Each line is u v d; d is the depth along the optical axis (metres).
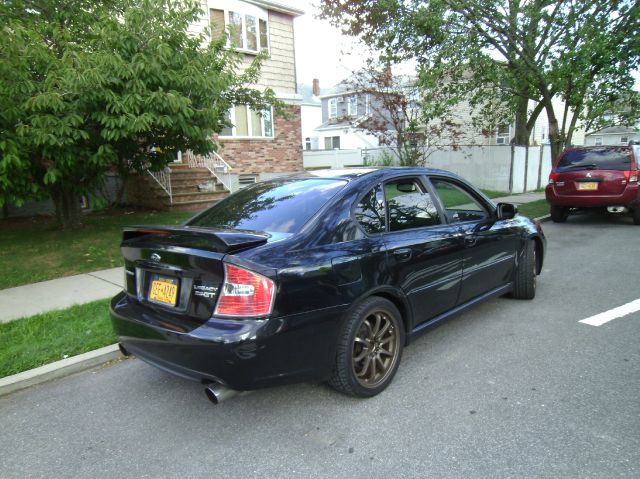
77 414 3.17
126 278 3.36
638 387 3.21
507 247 4.69
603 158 9.99
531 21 11.54
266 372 2.65
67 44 6.82
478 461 2.50
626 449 2.54
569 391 3.18
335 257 2.96
